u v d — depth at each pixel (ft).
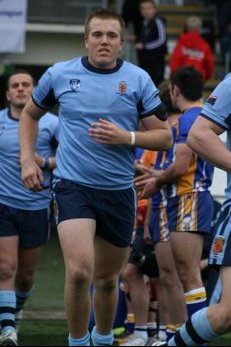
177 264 59.00
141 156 64.59
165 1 150.41
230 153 42.73
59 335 68.95
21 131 51.67
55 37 128.88
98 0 128.88
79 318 48.91
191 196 58.80
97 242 51.01
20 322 73.56
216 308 42.88
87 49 50.01
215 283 65.72
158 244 60.70
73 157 49.65
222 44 131.95
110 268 51.62
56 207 49.70
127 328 68.44
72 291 48.11
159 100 50.24
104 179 49.62
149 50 120.16
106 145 49.26
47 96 50.78
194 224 58.44
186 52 120.67
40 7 127.75
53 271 100.94
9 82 62.44
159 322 65.31
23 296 64.90
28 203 61.26
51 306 82.23
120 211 50.37
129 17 124.57
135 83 49.75
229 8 131.64
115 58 49.67
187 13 146.72
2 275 60.34
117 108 49.47
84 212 49.06
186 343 43.86
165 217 60.08
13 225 61.16
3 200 61.11
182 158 58.54
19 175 61.11
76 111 49.47
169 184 59.41
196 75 60.34
